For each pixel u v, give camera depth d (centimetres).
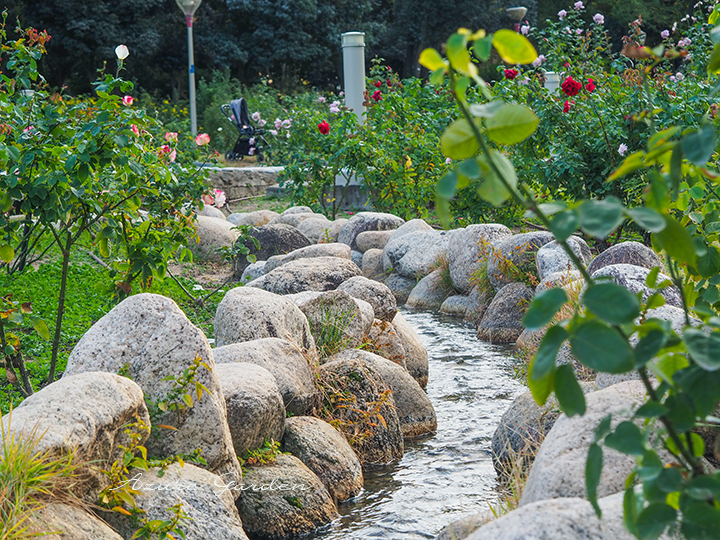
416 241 1170
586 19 4525
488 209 1283
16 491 299
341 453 519
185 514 366
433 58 147
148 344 429
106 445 354
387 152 1449
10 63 571
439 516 468
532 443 493
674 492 156
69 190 545
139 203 596
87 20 3419
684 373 148
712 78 390
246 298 640
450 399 692
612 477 296
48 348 683
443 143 148
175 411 415
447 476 531
